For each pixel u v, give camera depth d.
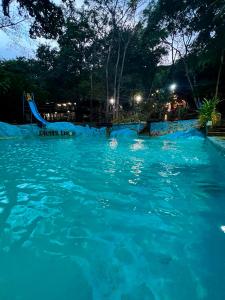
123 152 10.47
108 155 9.70
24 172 6.64
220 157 7.36
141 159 8.64
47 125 20.86
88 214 3.74
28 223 3.42
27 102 24.69
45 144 14.30
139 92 30.92
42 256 2.58
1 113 24.69
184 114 20.27
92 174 6.37
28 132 19.39
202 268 2.31
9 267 2.39
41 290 2.05
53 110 30.08
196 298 1.91
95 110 32.97
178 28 23.77
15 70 30.55
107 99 28.86
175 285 2.08
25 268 2.37
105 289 2.06
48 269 2.35
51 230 3.20
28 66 39.59
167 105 24.98
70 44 33.78
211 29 20.45
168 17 23.75
